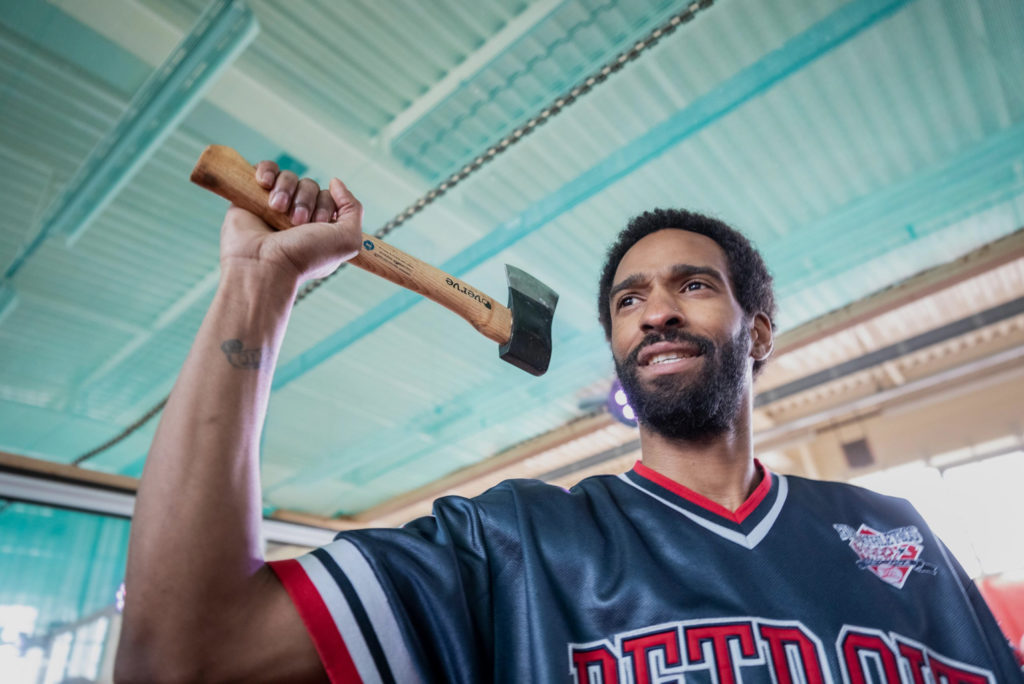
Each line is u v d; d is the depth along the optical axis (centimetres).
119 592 704
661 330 105
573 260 457
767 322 129
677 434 102
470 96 341
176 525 64
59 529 692
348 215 87
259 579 69
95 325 502
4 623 632
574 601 83
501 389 601
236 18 284
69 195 374
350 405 632
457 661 75
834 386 721
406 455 713
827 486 106
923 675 82
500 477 757
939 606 92
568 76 333
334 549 77
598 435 698
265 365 74
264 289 77
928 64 351
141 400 593
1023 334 662
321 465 696
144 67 327
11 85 335
